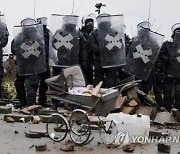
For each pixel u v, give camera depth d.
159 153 6.52
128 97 9.89
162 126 9.27
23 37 10.84
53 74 11.34
